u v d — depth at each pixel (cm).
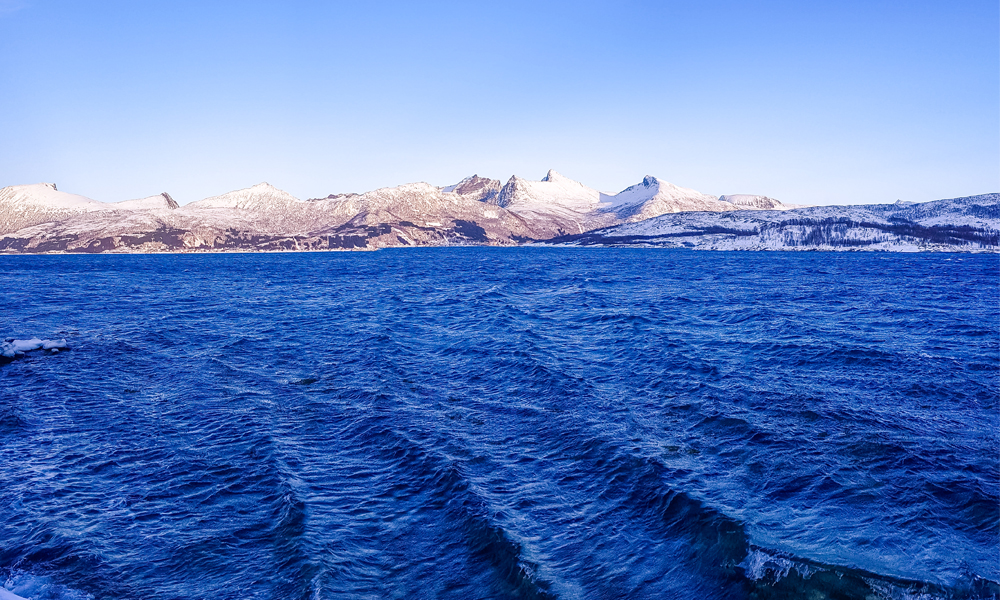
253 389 2394
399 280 9044
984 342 3309
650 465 1539
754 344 3253
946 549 1143
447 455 1633
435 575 1101
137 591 1063
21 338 3625
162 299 6116
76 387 2448
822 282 8244
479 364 2794
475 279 9125
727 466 1552
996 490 1388
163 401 2233
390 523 1283
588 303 5353
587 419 1945
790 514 1286
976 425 1869
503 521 1262
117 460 1648
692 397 2200
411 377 2562
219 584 1080
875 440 1712
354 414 2028
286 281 9006
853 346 3116
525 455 1650
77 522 1301
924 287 7344
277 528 1266
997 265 14225
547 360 2831
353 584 1072
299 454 1675
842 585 1030
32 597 1042
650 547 1171
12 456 1683
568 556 1145
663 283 8050
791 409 2034
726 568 1091
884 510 1302
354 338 3531
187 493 1439
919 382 2416
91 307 5372
